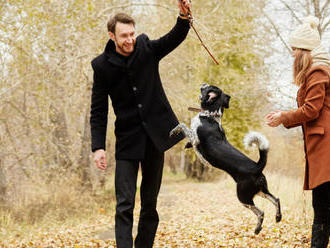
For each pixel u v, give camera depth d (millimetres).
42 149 10703
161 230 6672
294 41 3314
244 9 13109
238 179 3340
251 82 13680
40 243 6320
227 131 17188
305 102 3135
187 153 19141
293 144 10789
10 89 9133
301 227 5555
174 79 13664
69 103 10984
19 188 10211
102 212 10070
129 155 3303
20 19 8250
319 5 11133
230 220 7137
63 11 9242
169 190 16000
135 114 3285
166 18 11461
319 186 3197
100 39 10078
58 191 10227
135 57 3234
